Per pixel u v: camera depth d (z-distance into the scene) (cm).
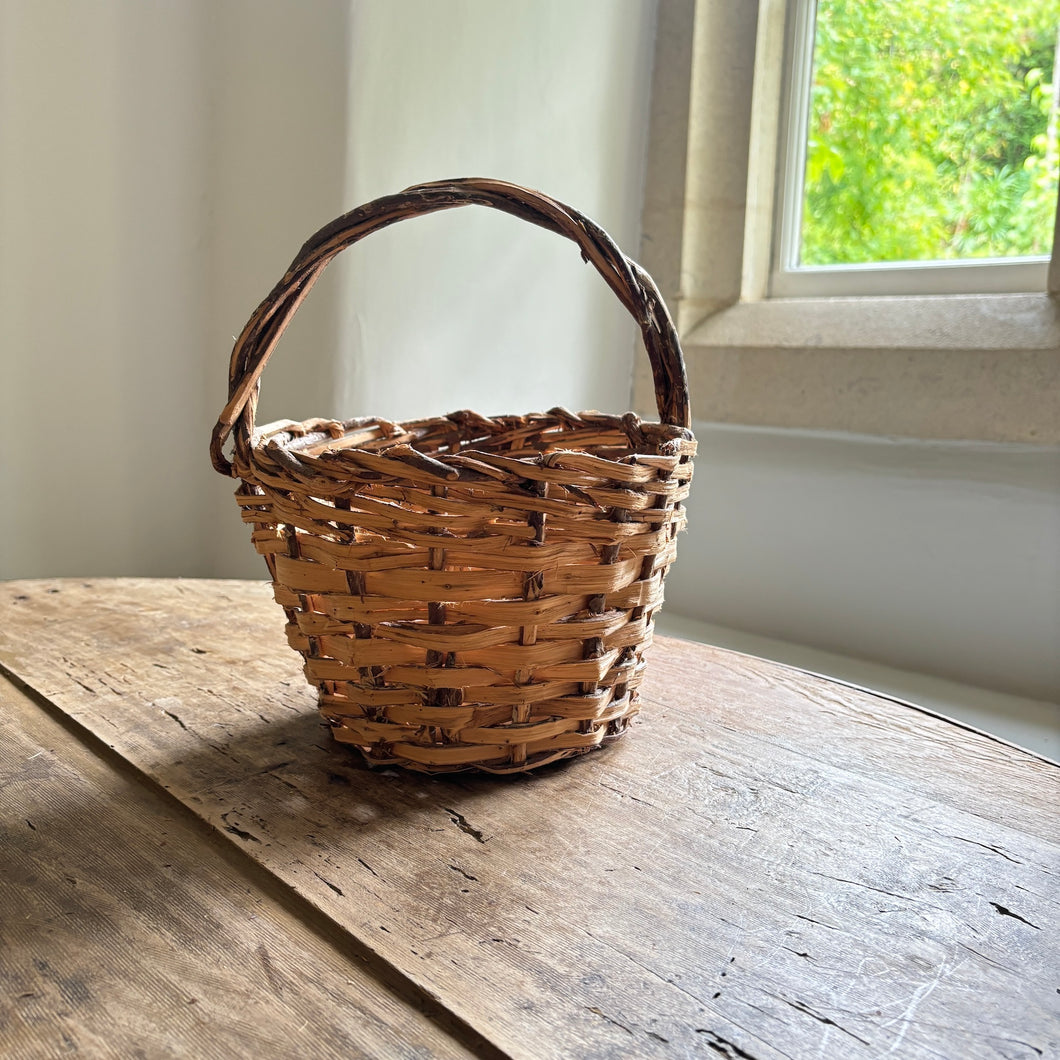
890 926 52
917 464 158
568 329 195
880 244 186
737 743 78
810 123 190
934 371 156
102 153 168
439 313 176
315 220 165
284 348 173
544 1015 43
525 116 179
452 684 63
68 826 60
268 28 169
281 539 66
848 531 167
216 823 60
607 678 69
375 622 62
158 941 49
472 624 62
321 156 163
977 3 171
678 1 188
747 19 184
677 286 189
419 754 66
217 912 51
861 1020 44
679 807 65
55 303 166
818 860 59
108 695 82
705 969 47
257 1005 44
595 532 62
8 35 155
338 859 56
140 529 182
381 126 162
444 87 169
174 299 180
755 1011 44
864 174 186
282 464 62
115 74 167
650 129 194
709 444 184
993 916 54
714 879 56
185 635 100
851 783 71
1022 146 168
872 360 163
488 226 180
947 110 176
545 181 183
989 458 150
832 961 49
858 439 165
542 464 60
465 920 51
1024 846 62
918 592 160
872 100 183
